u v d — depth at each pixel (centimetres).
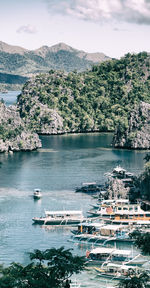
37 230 14925
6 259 12312
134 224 15488
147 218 15912
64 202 18325
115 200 17825
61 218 15938
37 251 8412
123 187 19138
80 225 14800
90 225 14738
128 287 8044
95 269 11694
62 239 14075
